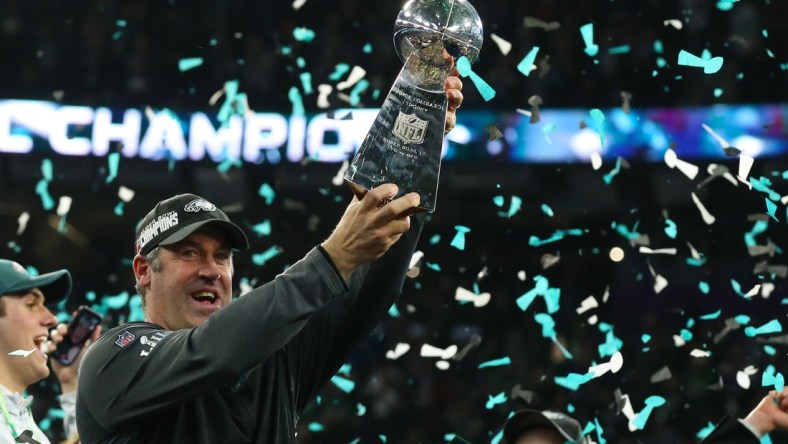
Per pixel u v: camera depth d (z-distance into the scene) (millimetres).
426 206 4594
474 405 20844
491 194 23688
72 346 7688
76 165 24516
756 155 21312
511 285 23641
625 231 12109
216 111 23906
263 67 24672
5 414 6730
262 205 24219
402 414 20844
